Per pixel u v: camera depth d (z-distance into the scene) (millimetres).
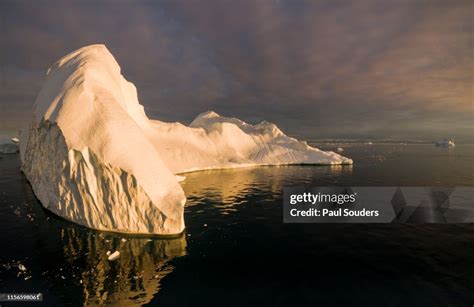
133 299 9016
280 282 10102
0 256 11883
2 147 54000
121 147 15008
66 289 9547
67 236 14039
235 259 11875
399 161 53062
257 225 16281
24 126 29734
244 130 56688
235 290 9555
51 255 12000
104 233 14547
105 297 9125
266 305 8789
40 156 17875
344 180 31344
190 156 40125
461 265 11500
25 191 22594
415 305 8828
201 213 18656
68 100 16016
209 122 58812
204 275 10539
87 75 17781
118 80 25016
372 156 65125
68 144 14648
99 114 15828
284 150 51781
